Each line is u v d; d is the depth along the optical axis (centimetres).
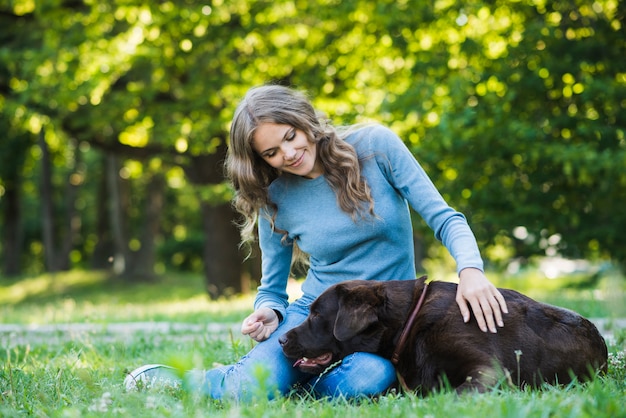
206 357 516
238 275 1758
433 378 344
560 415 263
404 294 364
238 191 415
